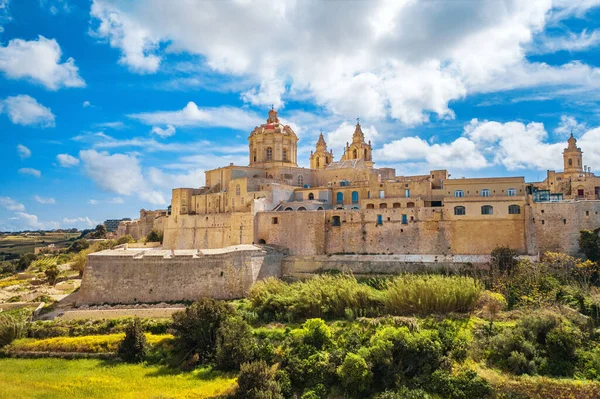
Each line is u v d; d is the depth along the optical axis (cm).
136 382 4972
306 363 5094
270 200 10031
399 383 4809
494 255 7381
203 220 10681
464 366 4900
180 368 5372
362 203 9388
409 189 9625
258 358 5356
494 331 5409
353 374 4791
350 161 12225
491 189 8681
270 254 8362
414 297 6116
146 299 7450
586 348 5000
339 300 6425
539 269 6625
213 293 7519
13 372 5288
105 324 6400
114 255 7631
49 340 5981
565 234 7462
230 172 11175
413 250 8319
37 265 14075
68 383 4938
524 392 4447
